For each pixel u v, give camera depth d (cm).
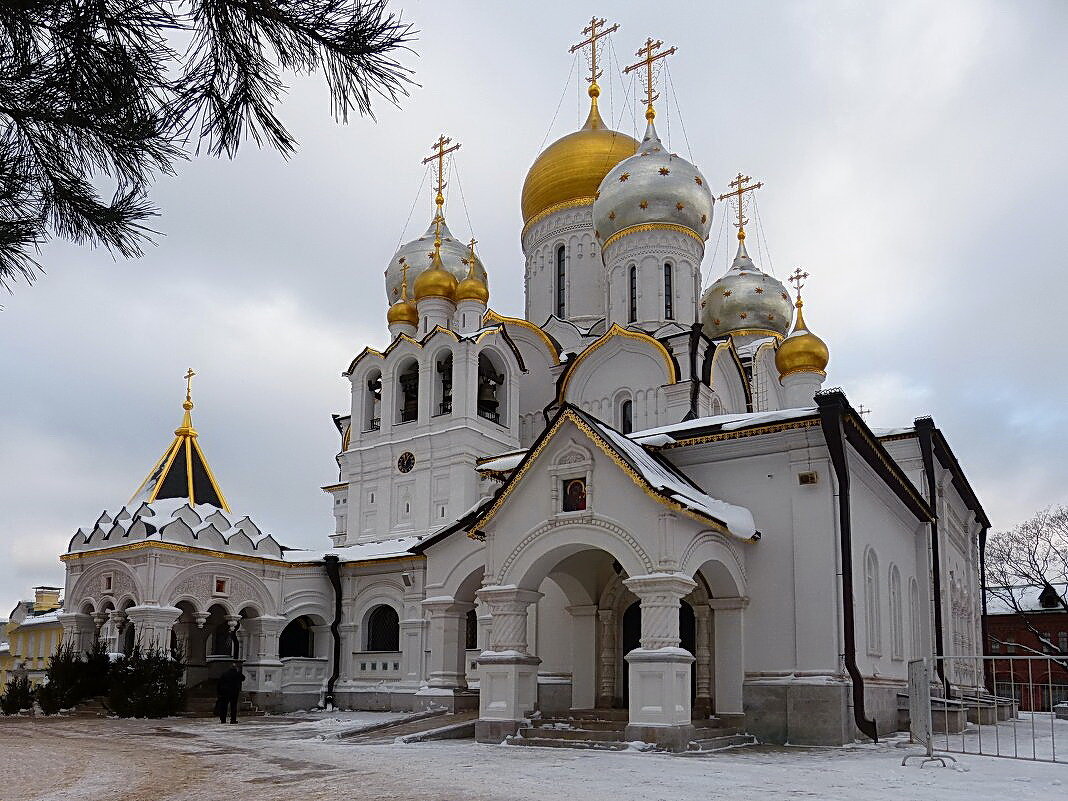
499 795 937
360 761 1306
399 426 3331
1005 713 2778
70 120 497
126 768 1223
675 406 2944
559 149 3881
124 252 551
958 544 2897
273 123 510
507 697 1647
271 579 2853
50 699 2458
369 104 504
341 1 486
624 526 1580
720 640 1742
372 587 2922
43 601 4828
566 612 2062
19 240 525
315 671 2889
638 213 3425
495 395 3416
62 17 466
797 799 941
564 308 3769
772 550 1759
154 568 2573
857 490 1836
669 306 3394
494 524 1733
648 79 3794
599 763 1278
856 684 1653
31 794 968
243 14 479
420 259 4109
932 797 973
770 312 4050
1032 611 5231
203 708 2627
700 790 999
